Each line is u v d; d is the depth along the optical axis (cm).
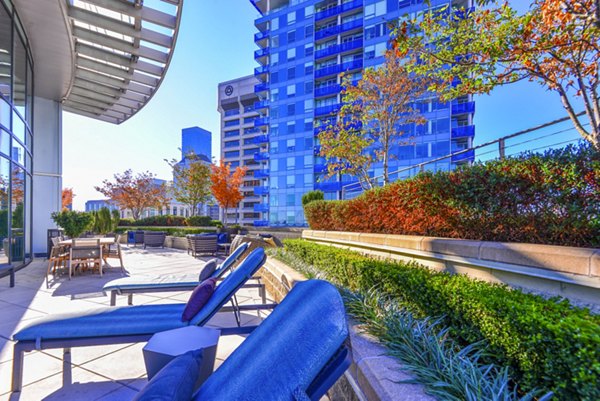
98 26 696
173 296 458
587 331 117
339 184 2688
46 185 1070
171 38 763
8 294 483
